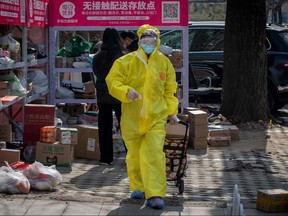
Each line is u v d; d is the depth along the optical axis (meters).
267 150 11.69
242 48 14.45
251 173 9.96
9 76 10.91
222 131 12.05
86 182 9.27
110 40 10.24
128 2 12.90
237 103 14.51
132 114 7.93
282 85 15.98
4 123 11.47
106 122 10.37
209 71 16.69
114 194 8.60
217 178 9.60
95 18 13.01
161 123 7.89
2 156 9.59
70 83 13.01
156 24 12.95
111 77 7.87
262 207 7.81
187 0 12.91
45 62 12.91
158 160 7.75
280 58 15.98
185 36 12.99
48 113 10.46
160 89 7.91
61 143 10.08
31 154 10.48
